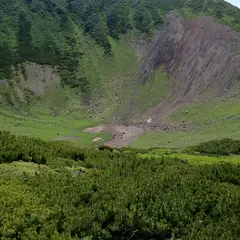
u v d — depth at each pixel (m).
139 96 160.25
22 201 14.55
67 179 17.98
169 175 21.02
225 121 110.69
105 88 167.00
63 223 13.85
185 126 119.81
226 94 137.12
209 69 158.25
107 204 15.73
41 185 16.73
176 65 171.25
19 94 151.00
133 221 15.19
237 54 157.25
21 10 197.88
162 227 15.38
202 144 64.12
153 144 98.75
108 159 26.52
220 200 18.08
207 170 26.09
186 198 18.03
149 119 137.88
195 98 144.00
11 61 166.62
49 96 155.75
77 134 116.44
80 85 165.88
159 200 16.95
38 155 23.33
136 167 23.53
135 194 16.98
